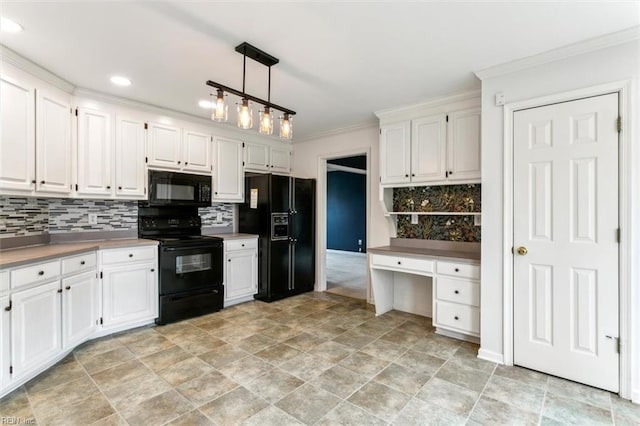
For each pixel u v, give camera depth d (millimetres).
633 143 1998
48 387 2119
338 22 1880
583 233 2170
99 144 3049
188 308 3469
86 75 2617
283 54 2270
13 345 2006
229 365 2441
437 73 2582
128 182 3252
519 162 2414
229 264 3916
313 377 2275
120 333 3039
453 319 2916
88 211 3273
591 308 2146
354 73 2586
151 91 2975
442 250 3412
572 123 2203
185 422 1784
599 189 2113
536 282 2354
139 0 1672
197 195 3773
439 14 1801
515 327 2445
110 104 3125
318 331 3152
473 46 2162
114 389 2104
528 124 2373
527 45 2146
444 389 2129
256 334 3061
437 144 3164
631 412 1881
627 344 2016
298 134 4641
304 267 4633
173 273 3354
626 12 1778
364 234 9070
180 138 3670
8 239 2592
